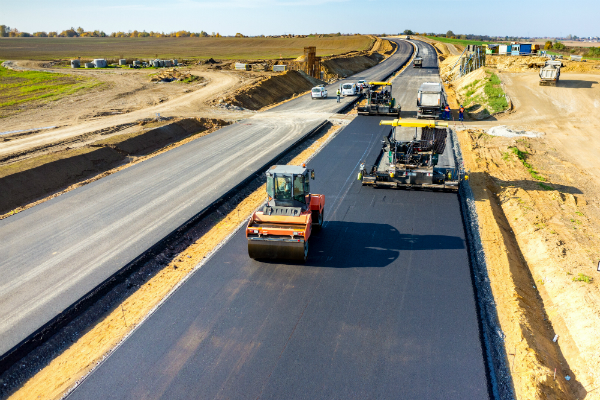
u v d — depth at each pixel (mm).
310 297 10898
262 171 21281
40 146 24781
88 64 67250
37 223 15422
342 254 13070
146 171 21266
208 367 8602
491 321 10281
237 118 34938
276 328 9734
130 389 8094
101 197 17844
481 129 31453
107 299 11180
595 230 16078
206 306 10617
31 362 9109
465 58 59094
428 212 16219
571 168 23547
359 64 84312
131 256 12891
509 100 37938
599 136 29406
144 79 52688
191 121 32344
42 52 102188
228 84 48062
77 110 36344
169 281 11992
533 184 20656
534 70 52219
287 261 12750
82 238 14164
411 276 11789
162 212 16156
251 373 8422
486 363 8789
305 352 8969
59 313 10266
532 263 14039
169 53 102250
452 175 18938
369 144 25938
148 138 27562
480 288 11641
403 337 9391
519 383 8430
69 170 21391
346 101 43344
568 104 37188
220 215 16562
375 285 11375
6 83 49312
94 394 8008
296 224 12656
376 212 16234
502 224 16312
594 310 10938
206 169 21406
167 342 9359
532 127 31812
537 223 16359
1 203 17719
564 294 12008
